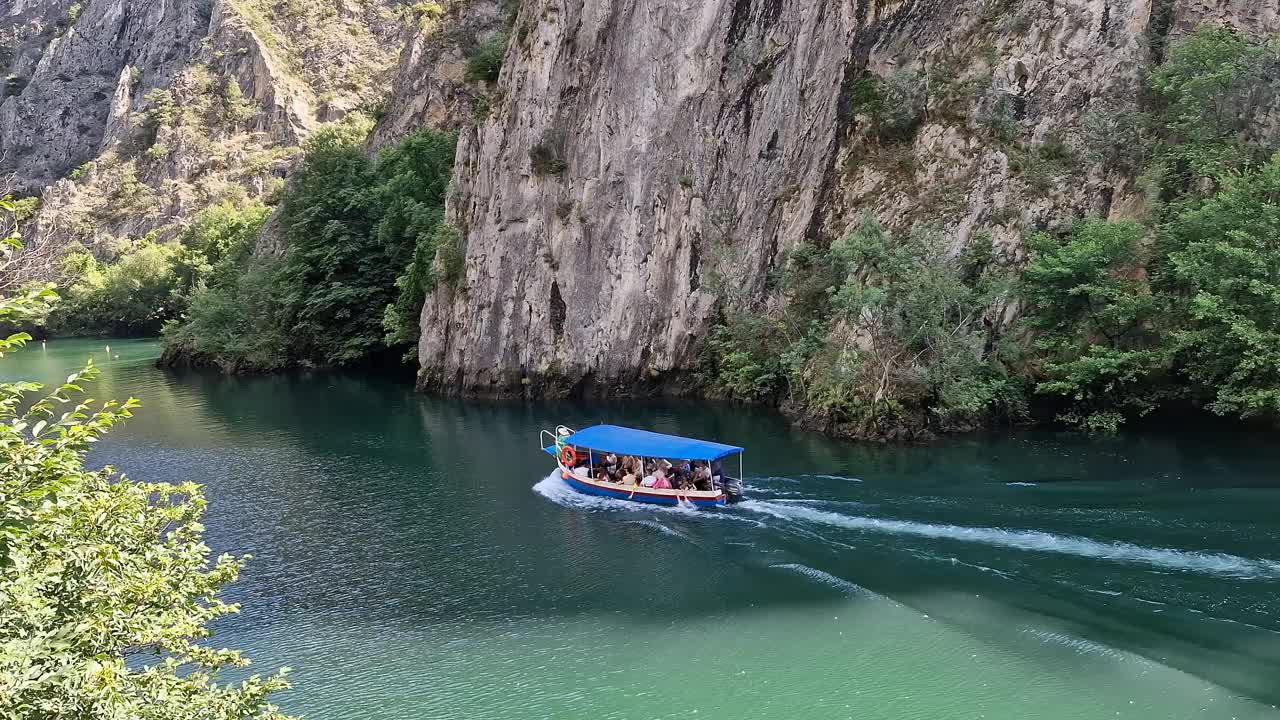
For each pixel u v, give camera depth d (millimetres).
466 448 45812
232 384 75875
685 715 19359
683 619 24078
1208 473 33531
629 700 20078
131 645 13344
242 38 187125
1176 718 18188
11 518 11102
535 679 21172
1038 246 46156
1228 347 39781
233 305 90500
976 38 52656
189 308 95250
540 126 61656
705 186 59438
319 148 87375
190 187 167750
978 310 45969
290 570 28750
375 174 86875
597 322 60844
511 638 23359
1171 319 42562
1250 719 17938
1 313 11438
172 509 15875
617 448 34844
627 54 60156
